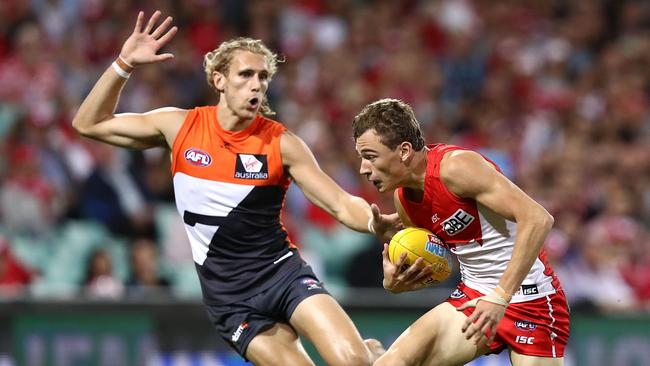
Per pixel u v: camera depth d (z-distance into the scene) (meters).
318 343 19.48
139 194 37.28
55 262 35.06
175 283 35.16
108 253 33.41
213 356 30.50
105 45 46.19
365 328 31.02
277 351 20.08
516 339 19.42
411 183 18.86
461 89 52.44
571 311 32.31
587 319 32.34
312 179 20.19
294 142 20.33
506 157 45.97
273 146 20.16
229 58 19.89
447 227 19.02
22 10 46.22
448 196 18.59
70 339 29.56
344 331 19.39
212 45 48.19
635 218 44.19
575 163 46.00
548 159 46.09
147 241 34.34
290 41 50.53
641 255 41.34
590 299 37.34
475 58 53.59
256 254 20.41
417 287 19.25
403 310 31.38
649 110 52.16
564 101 51.88
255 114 19.84
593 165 46.25
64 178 38.25
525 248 17.62
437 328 19.39
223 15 50.22
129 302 30.06
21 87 42.44
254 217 20.20
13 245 35.16
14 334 29.19
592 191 44.66
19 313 29.31
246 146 20.09
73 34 46.59
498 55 54.25
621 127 50.34
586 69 55.19
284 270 20.47
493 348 19.64
